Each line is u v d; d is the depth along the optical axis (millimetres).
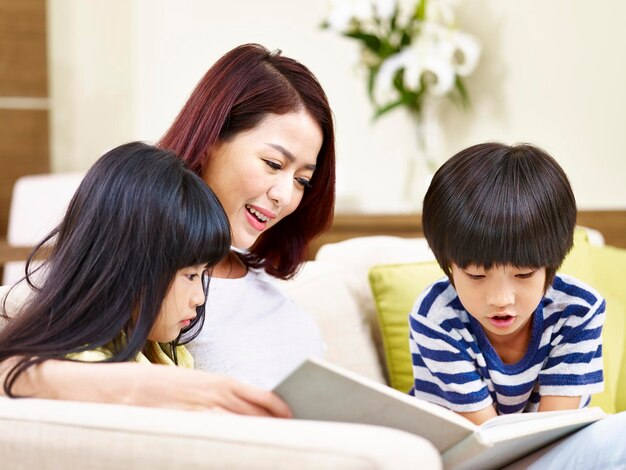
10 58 4000
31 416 1014
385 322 1821
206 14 3770
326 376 930
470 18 3254
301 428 899
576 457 1154
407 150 3361
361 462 849
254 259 1577
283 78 1415
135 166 1140
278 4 3643
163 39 3885
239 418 936
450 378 1409
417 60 3027
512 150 1329
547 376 1427
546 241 1279
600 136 2920
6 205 4051
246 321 1465
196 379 1013
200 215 1133
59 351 1083
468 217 1277
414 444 875
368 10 3047
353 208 3527
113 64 4230
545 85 3049
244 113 1385
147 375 1024
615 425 1141
